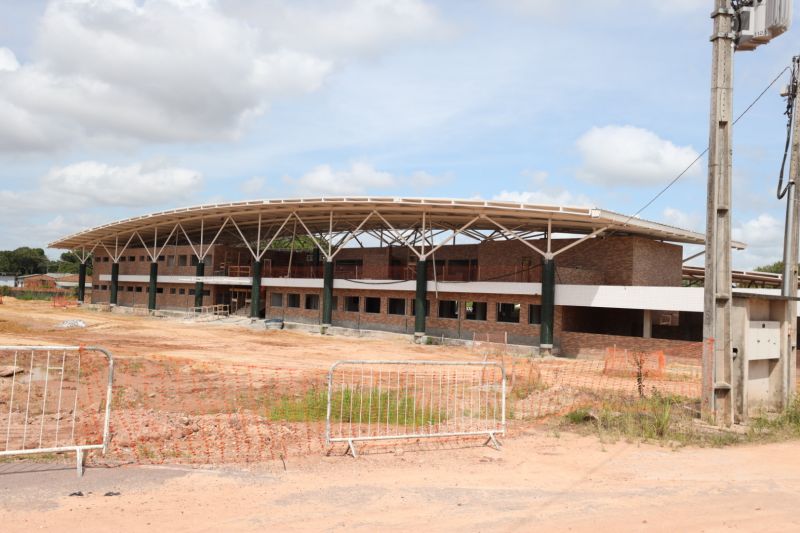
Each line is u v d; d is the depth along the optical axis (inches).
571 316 1520.7
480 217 1592.0
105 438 369.4
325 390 723.4
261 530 252.7
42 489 299.0
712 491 312.3
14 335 1604.3
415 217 1897.1
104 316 2655.0
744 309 523.8
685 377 1029.2
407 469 356.2
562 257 1664.6
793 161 714.8
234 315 2513.5
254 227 2578.7
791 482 331.3
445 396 706.8
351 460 375.9
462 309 1700.3
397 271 1929.1
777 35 523.8
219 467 349.7
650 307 1305.4
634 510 280.5
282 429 466.3
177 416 502.3
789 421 511.8
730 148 532.7
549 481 332.2
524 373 1047.6
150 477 324.2
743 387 516.7
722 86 533.0
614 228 1476.4
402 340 1807.3
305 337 1891.0
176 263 2775.6
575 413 533.0
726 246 528.1
